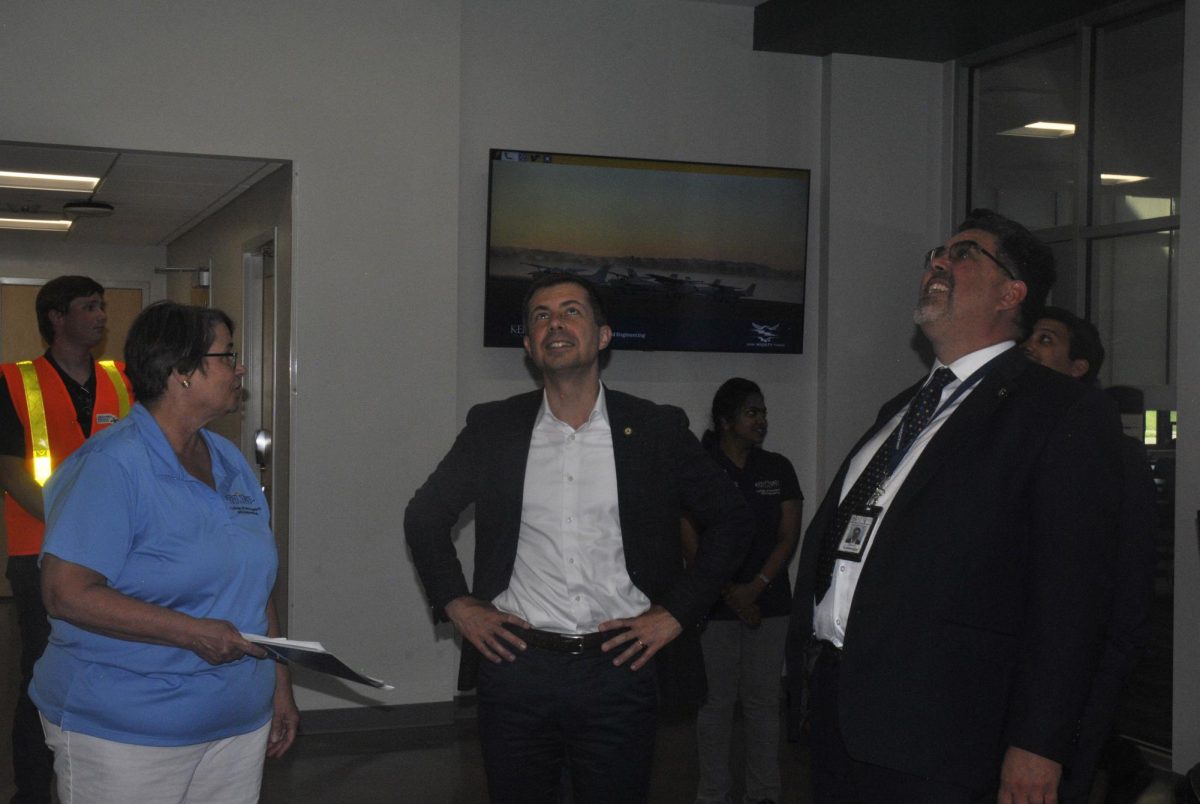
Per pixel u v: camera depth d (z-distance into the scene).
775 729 3.96
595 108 5.70
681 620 2.58
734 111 5.92
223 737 2.30
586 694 2.53
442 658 5.26
